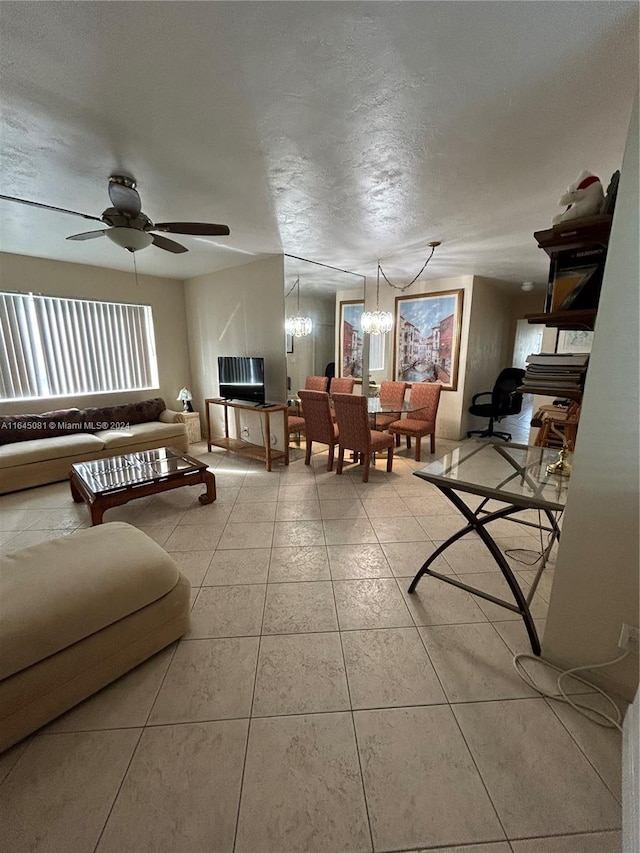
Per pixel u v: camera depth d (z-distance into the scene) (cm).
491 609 192
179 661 161
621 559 135
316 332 472
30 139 173
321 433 407
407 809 110
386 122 161
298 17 110
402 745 127
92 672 141
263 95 144
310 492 348
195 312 528
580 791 114
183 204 250
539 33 115
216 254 391
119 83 137
